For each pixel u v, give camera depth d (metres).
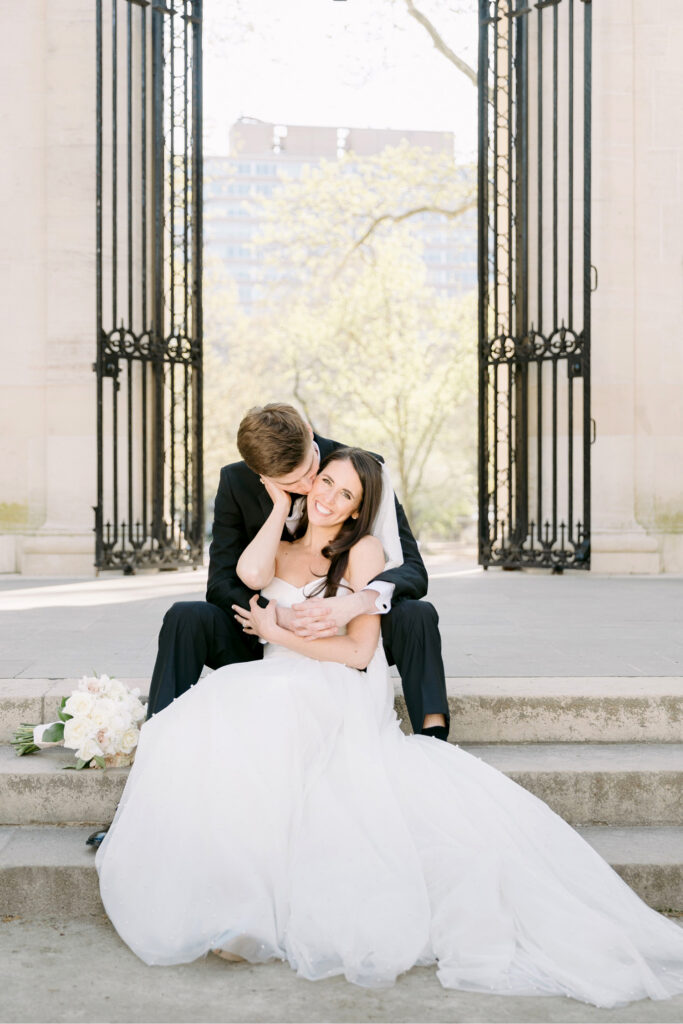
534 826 3.00
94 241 9.00
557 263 8.98
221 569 3.55
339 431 27.45
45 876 3.05
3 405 9.08
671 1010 2.52
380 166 21.20
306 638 3.20
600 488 9.06
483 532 9.32
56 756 3.56
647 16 8.94
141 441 9.36
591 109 8.76
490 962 2.65
